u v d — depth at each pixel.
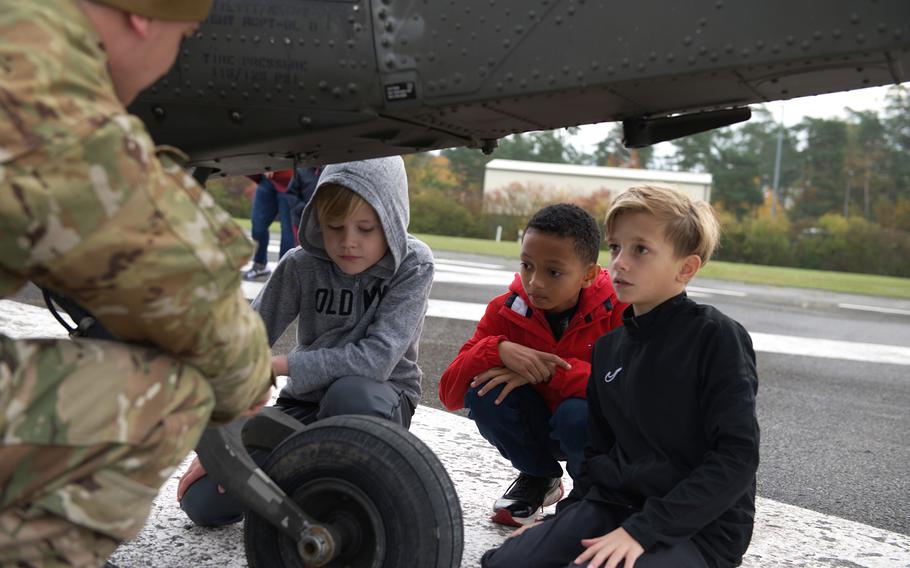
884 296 14.51
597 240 2.10
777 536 2.35
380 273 2.00
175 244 1.00
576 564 1.60
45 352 1.03
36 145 0.92
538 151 60.06
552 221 2.04
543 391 2.27
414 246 2.06
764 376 4.94
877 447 3.49
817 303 11.18
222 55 1.45
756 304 10.07
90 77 0.99
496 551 1.79
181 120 1.50
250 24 1.44
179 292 1.02
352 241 1.90
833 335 7.31
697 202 1.75
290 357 1.95
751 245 35.38
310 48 1.42
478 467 2.68
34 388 1.01
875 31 1.22
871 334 7.68
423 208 35.28
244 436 1.74
